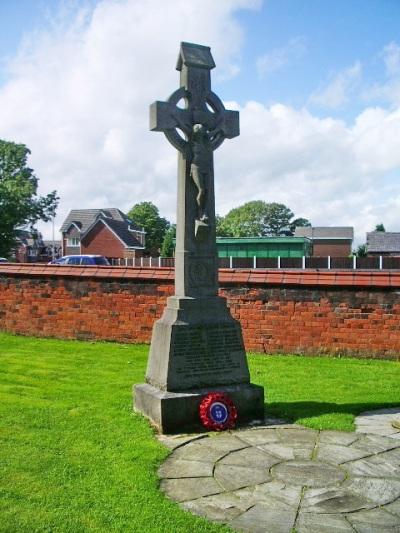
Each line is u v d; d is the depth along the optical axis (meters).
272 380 7.96
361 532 3.63
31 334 11.46
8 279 11.64
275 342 9.84
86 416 6.01
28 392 7.03
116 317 10.81
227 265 32.84
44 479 4.33
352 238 69.81
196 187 6.41
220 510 3.94
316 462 4.84
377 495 4.19
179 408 5.77
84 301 11.02
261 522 3.76
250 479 4.48
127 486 4.25
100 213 58.88
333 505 4.02
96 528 3.60
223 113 6.61
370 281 9.39
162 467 4.73
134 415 6.08
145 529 3.60
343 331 9.55
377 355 9.42
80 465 4.62
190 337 6.13
